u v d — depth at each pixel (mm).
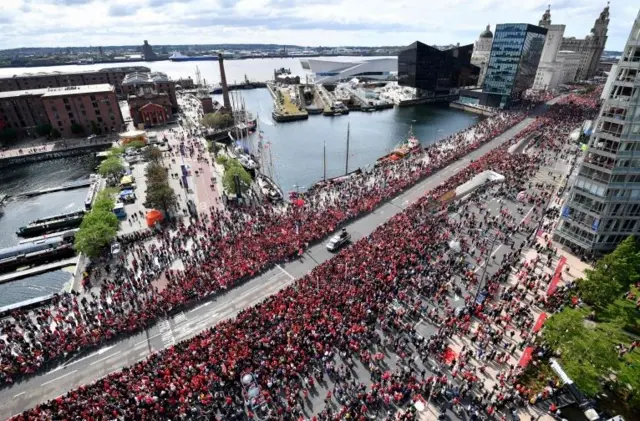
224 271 55469
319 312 45781
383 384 37750
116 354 42781
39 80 193000
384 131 171125
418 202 77375
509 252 62188
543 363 40562
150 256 62031
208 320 47656
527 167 96812
